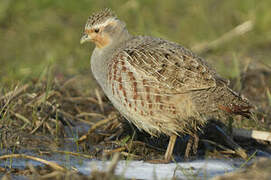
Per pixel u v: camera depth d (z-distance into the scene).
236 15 22.25
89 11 23.22
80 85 16.09
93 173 8.90
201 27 21.47
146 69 10.79
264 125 13.20
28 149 11.49
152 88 10.73
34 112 12.84
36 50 20.59
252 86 15.83
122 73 11.02
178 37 20.66
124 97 11.05
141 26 19.92
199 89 10.60
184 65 10.76
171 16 22.81
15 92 13.34
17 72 16.94
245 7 22.48
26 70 17.11
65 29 22.36
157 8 23.19
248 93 15.38
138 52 11.09
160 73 10.71
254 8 22.33
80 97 14.75
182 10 23.23
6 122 12.35
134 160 11.27
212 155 11.80
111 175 8.63
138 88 10.83
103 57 11.92
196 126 11.42
